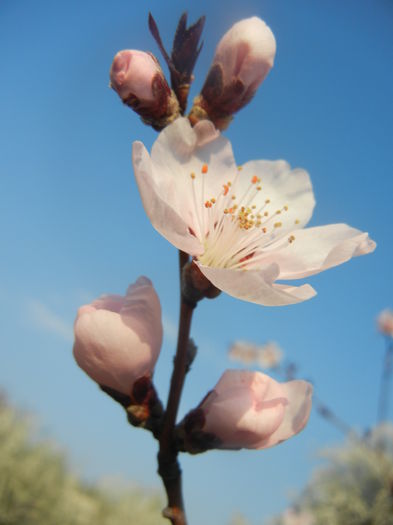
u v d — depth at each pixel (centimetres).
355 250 8
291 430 9
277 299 8
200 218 10
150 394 8
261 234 10
